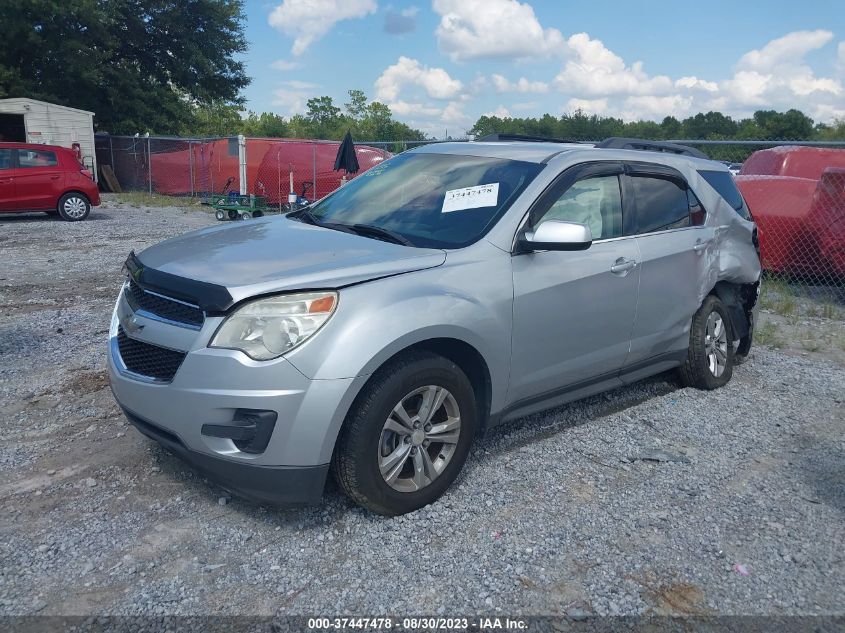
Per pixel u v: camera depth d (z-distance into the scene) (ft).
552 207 14.06
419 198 14.64
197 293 10.96
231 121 203.10
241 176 66.39
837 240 30.96
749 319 20.92
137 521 11.66
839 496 13.23
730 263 18.71
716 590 10.34
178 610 9.56
